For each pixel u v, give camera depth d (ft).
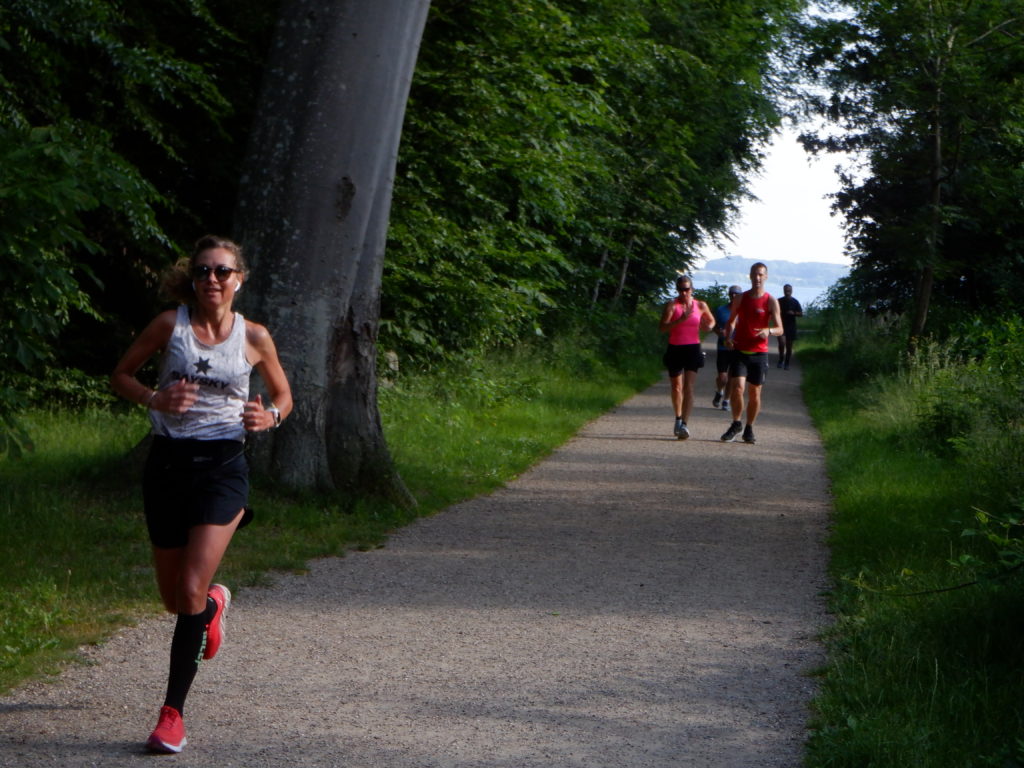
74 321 46.09
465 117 51.24
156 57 37.63
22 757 13.30
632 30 61.62
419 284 54.34
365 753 13.74
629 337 90.79
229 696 15.79
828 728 14.30
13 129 23.18
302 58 30.40
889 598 20.70
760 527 30.09
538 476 38.83
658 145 86.22
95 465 31.35
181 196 48.65
